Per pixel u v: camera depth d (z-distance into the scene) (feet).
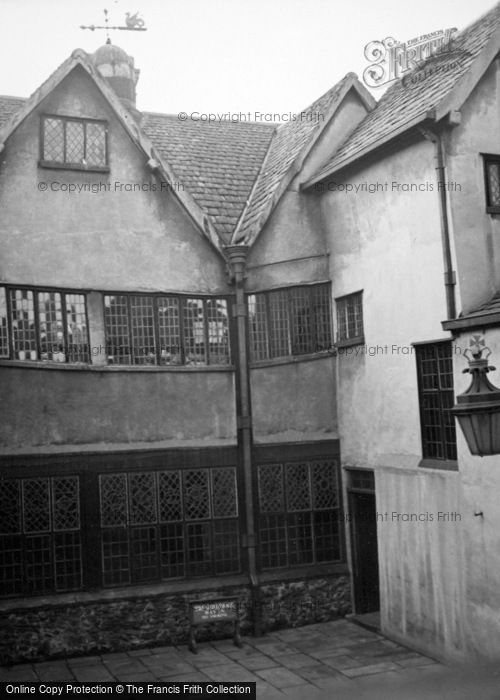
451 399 34.68
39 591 37.63
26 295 38.70
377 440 40.14
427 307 36.01
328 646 38.04
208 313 42.75
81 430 39.01
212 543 41.11
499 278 35.45
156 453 40.40
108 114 41.55
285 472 42.80
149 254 41.57
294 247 44.11
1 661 36.22
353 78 46.24
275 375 43.01
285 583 41.63
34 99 39.14
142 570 39.63
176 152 49.21
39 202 39.37
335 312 44.09
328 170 42.27
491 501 31.27
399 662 34.96
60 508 38.37
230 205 46.32
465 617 32.94
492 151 36.01
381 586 39.45
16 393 37.83
